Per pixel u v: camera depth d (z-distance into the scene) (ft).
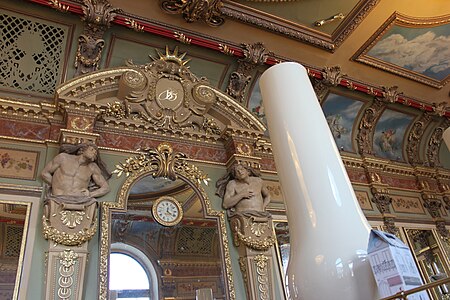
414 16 22.81
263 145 23.63
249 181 20.27
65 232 14.97
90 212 15.72
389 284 3.99
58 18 18.63
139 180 18.62
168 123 20.61
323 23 22.17
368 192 27.89
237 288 18.03
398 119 31.24
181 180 19.70
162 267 17.13
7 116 17.44
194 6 19.44
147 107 20.27
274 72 6.04
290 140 5.27
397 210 28.53
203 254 18.28
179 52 21.84
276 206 22.13
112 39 20.08
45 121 18.04
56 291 14.10
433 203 30.53
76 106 17.93
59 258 14.64
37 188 16.37
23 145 17.20
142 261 16.79
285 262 20.17
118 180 18.24
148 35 20.49
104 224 16.65
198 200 19.52
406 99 29.45
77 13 18.35
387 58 25.90
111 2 18.99
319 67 25.21
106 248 16.14
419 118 32.04
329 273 4.31
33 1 17.49
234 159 20.79
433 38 24.85
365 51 24.70
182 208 18.89
